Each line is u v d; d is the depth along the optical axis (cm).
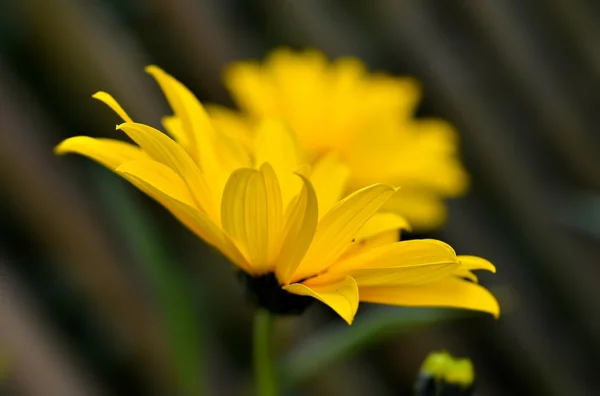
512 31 72
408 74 68
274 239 37
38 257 52
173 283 45
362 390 59
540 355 70
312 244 37
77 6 53
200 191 37
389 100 50
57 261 52
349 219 37
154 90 55
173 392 53
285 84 50
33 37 52
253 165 39
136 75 54
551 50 74
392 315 45
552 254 72
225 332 55
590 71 75
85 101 53
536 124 74
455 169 51
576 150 74
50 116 53
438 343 65
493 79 73
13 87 52
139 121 53
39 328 50
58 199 52
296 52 62
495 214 71
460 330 68
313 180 39
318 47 63
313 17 62
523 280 71
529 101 73
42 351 50
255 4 62
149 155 37
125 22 55
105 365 53
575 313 73
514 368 70
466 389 40
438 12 71
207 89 57
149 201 54
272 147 39
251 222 37
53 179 52
